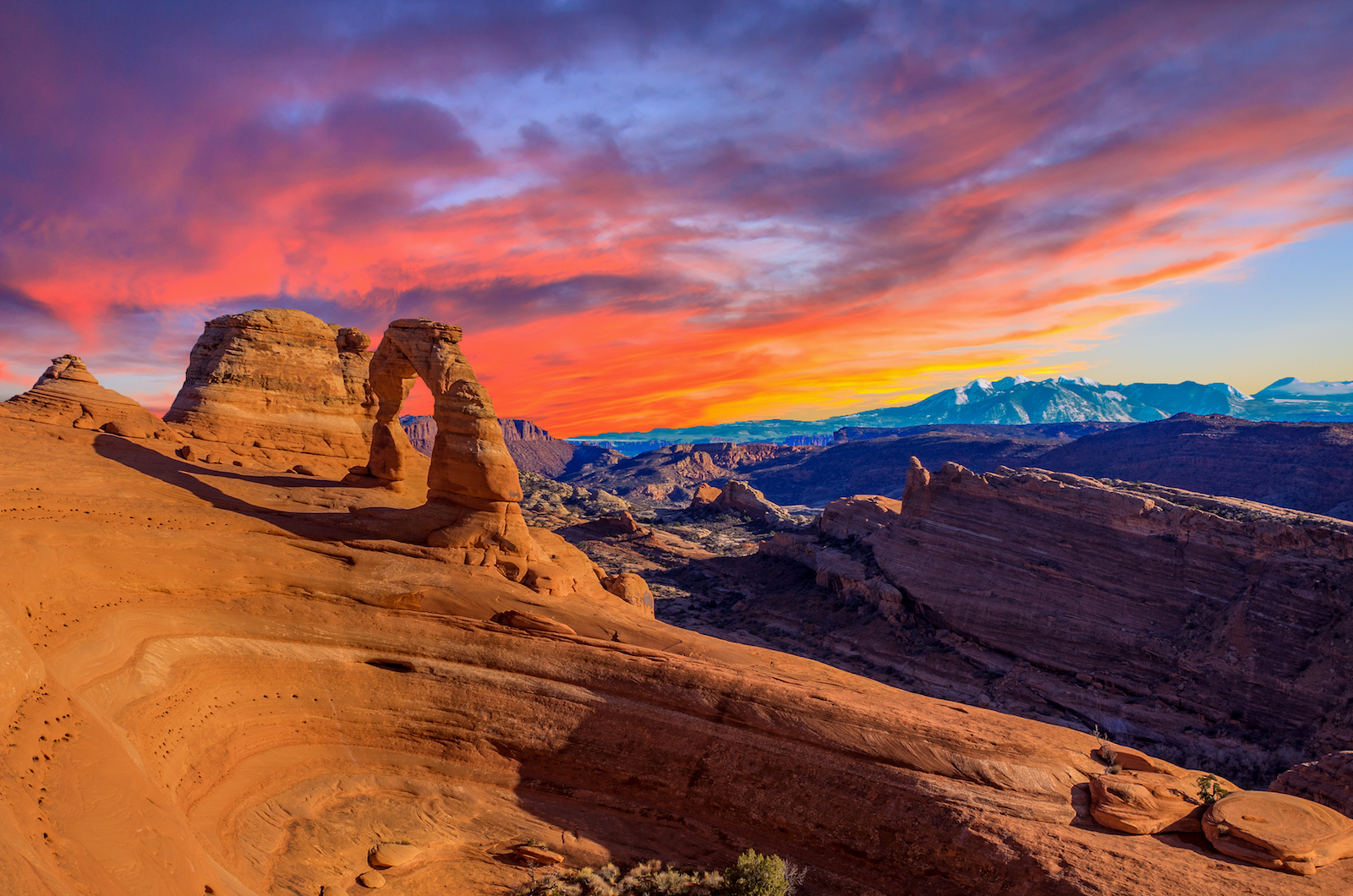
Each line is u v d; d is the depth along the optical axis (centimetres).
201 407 4472
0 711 1585
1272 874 2077
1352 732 4859
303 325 4953
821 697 2717
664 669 2867
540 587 3269
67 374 3881
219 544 2967
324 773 2575
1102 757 2605
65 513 2723
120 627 2434
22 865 1230
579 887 2275
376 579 3058
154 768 2109
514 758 2769
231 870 1966
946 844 2272
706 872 2362
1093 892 1998
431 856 2366
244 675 2672
